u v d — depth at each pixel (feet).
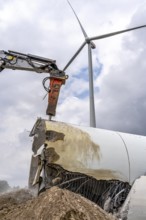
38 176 38.58
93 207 31.24
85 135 40.11
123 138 42.16
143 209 37.42
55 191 31.42
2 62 51.62
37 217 28.78
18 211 32.14
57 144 38.45
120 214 37.42
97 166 39.01
